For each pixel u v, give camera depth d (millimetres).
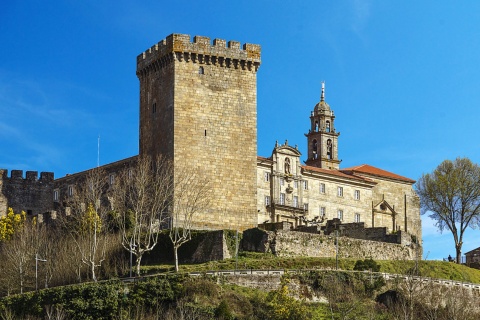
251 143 148125
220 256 129875
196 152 144875
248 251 132500
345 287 121438
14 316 117312
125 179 149625
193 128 145500
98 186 153500
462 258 166875
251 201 146250
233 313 111375
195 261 132250
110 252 133750
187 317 108562
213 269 122500
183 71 146750
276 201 163375
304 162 189750
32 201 165625
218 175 145125
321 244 136125
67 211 150250
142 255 135250
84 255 129625
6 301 118750
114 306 113688
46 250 135750
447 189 163875
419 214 184125
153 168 147250
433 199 164375
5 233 151125
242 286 117938
